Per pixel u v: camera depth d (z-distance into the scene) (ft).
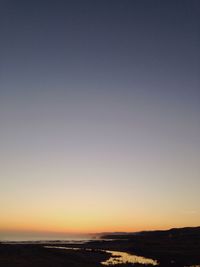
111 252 339.16
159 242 469.16
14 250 280.51
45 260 213.25
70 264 198.49
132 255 294.87
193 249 322.34
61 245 508.94
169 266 203.82
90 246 473.67
